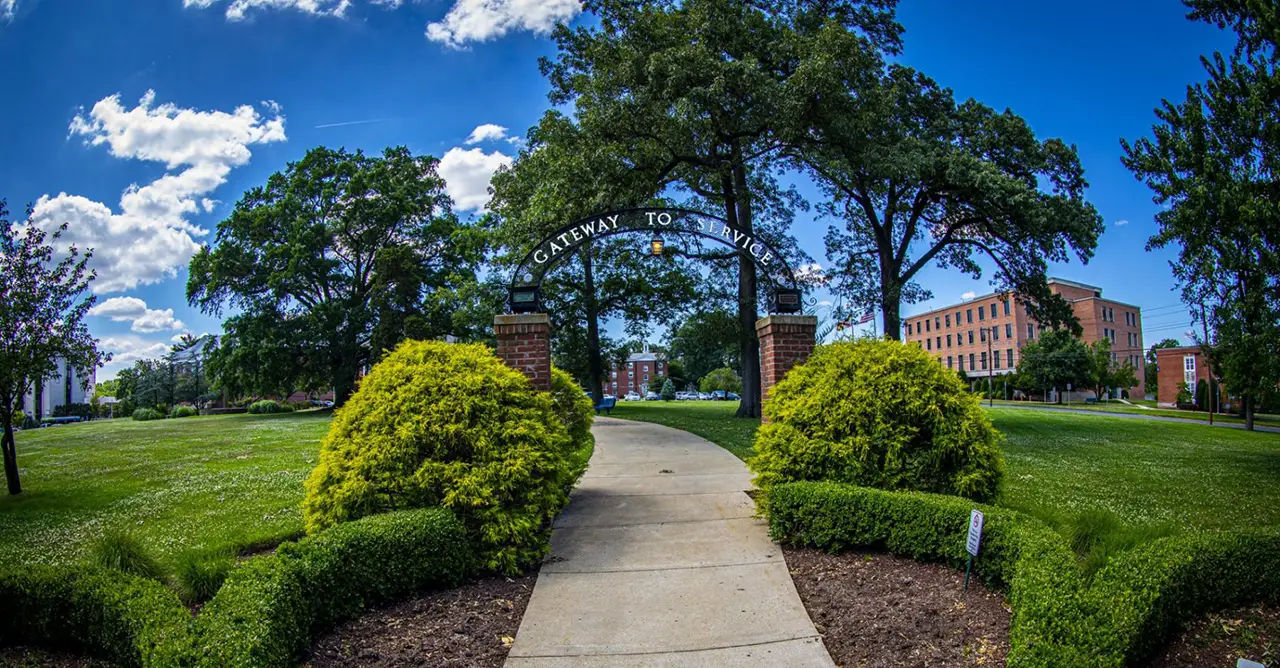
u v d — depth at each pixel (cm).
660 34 1706
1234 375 1170
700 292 2762
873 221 2119
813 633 392
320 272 3756
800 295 858
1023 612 322
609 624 413
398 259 3628
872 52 1767
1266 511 753
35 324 917
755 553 550
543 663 360
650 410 3039
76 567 391
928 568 480
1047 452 1434
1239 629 380
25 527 695
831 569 499
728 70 1596
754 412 2164
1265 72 954
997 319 6719
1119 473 1082
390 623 406
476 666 355
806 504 552
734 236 902
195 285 3716
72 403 6844
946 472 579
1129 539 475
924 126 1989
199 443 1711
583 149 1659
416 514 475
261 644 285
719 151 1975
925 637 367
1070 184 1902
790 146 1836
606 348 3466
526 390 602
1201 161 1025
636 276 2914
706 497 774
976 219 2012
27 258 920
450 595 462
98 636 348
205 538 602
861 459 585
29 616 371
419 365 576
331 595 387
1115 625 300
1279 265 949
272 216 3694
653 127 1681
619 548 575
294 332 3662
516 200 2428
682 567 521
